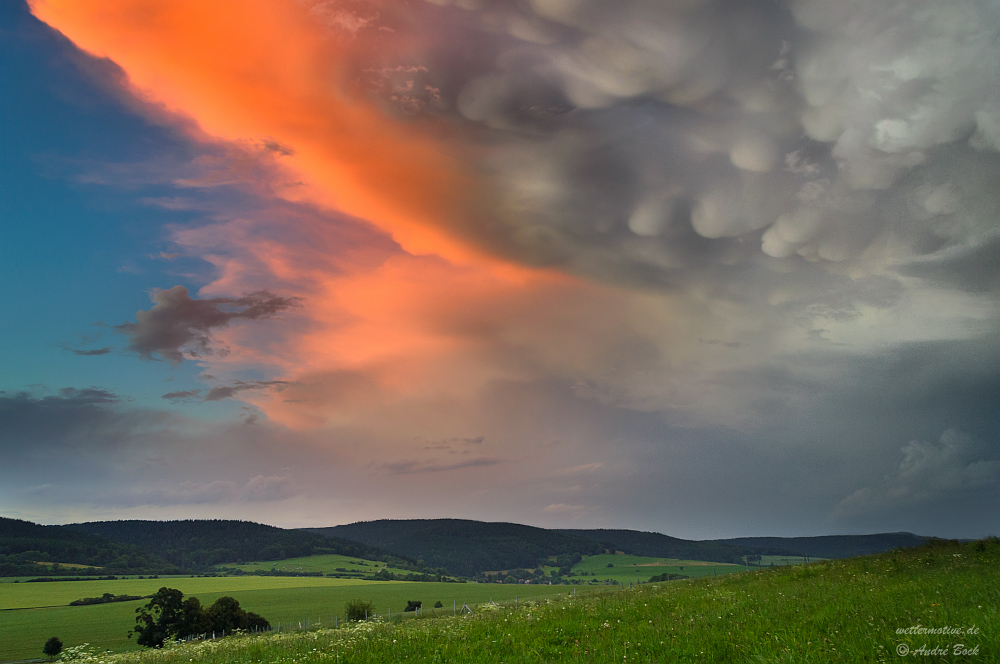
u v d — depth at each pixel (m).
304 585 179.62
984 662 7.59
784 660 8.48
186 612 79.00
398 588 168.00
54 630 99.75
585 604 19.59
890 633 9.20
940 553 26.66
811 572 26.41
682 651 10.08
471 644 12.62
